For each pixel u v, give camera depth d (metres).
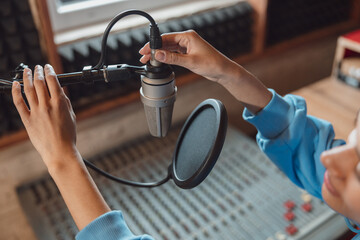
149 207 1.38
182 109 2.03
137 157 1.68
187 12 1.97
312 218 1.31
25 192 1.53
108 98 1.79
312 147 0.92
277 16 2.15
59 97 0.63
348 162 0.57
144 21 1.88
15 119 1.59
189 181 0.65
